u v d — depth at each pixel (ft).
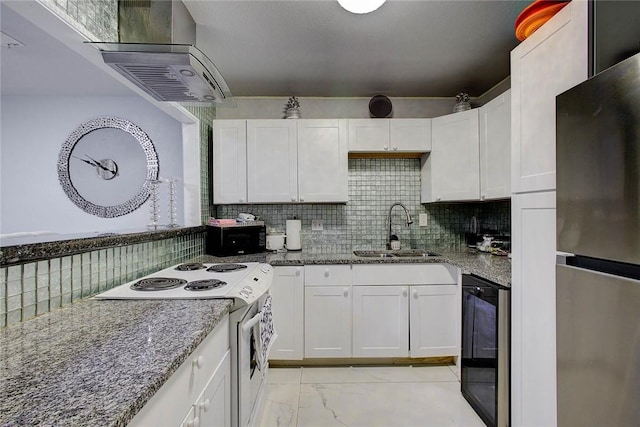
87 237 4.22
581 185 2.95
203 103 6.11
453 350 8.00
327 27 6.24
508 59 7.60
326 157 8.98
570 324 3.12
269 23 6.08
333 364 8.25
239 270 6.00
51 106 9.43
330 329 7.97
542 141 3.92
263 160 8.95
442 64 7.84
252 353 5.17
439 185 8.93
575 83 3.43
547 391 3.87
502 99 7.26
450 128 8.75
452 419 5.98
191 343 2.76
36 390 1.97
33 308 3.38
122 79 5.14
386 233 9.95
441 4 5.57
